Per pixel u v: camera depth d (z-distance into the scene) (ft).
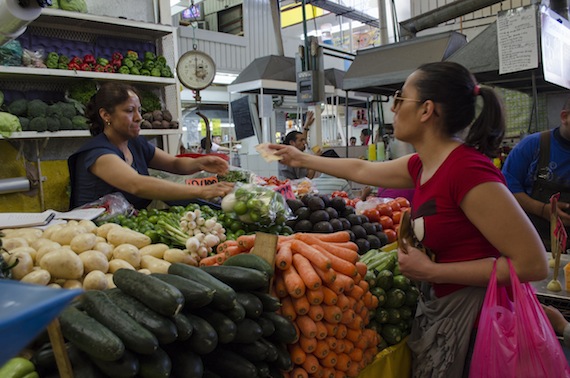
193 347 3.90
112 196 8.13
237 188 7.44
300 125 24.45
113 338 3.31
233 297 4.16
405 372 6.40
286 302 5.16
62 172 12.53
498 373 4.39
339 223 7.54
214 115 36.47
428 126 5.13
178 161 10.10
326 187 12.79
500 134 4.96
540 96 16.69
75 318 3.48
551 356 4.30
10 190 11.27
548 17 10.55
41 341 3.74
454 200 4.85
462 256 5.00
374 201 9.57
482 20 18.72
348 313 5.25
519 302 4.42
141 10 14.15
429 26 16.02
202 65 13.47
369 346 5.78
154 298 3.72
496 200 4.55
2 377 3.28
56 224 6.48
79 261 4.88
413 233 5.24
